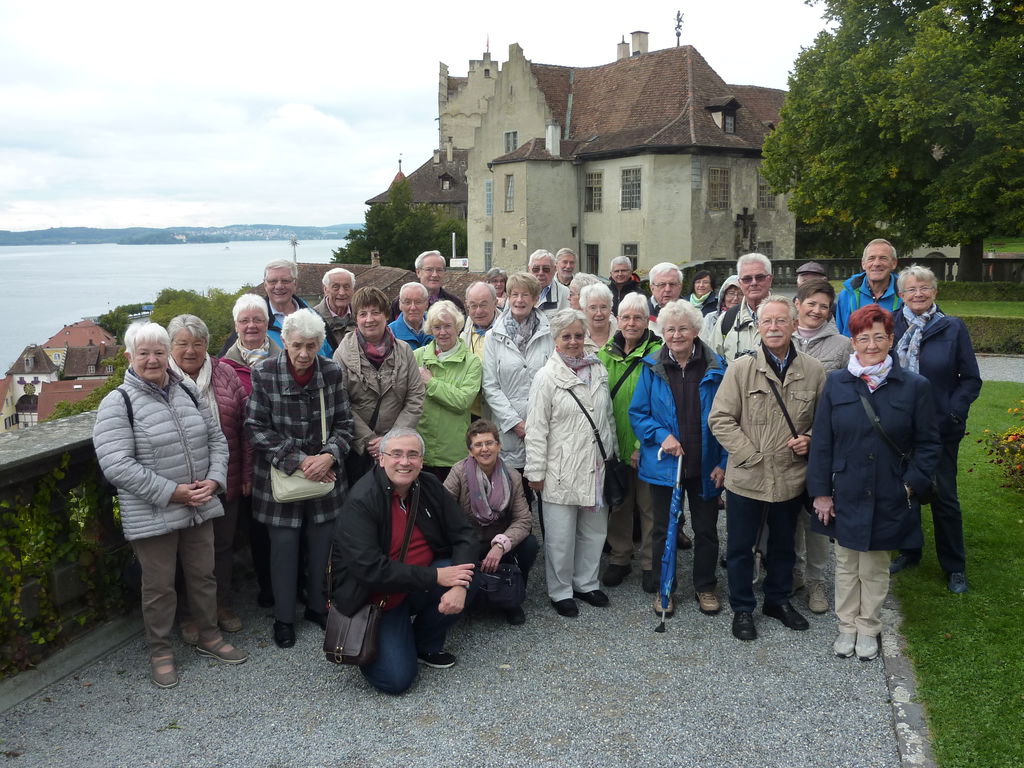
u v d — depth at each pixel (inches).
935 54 948.0
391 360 216.4
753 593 207.2
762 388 194.5
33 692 173.2
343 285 263.7
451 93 2908.5
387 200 2773.1
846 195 1104.8
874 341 178.2
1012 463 291.4
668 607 209.9
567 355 213.9
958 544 208.5
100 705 170.1
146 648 195.6
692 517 215.3
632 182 1457.9
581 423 210.4
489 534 209.8
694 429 208.8
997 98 934.4
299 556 208.8
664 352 212.5
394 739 157.3
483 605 208.8
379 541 176.6
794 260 1200.8
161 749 154.6
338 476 205.5
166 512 176.4
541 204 1544.0
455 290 1299.2
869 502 178.1
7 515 170.4
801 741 154.6
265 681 180.7
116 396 175.2
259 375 197.2
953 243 1050.1
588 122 1616.6
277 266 247.9
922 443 178.1
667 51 1567.4
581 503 209.8
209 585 189.9
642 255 1448.1
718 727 159.6
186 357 193.2
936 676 170.7
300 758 151.6
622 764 148.3
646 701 169.8
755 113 1681.8
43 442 179.9
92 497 193.3
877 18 1086.4
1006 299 992.2
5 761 150.3
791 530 203.0
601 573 244.8
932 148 1067.3
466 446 234.1
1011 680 165.6
